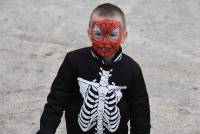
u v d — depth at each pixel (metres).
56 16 6.61
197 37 6.21
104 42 2.21
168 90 4.86
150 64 5.42
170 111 4.46
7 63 5.25
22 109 4.34
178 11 6.93
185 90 4.87
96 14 2.23
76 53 2.32
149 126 2.49
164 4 7.13
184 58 5.62
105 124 2.37
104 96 2.30
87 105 2.32
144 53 5.71
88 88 2.30
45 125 2.38
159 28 6.42
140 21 6.59
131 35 6.17
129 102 2.42
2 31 6.09
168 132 4.12
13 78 4.92
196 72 5.26
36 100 4.51
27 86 4.78
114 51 2.24
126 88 2.33
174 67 5.37
